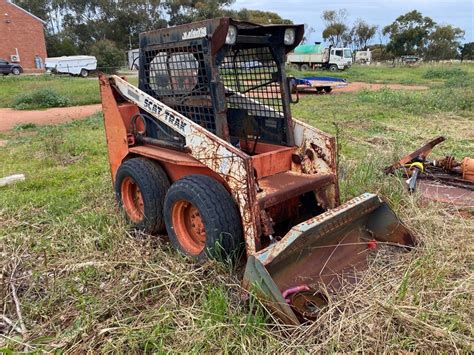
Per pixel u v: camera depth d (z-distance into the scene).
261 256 2.58
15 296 2.98
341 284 2.96
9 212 4.49
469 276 2.97
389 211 3.38
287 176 3.46
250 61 3.70
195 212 3.33
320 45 32.78
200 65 3.25
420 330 2.42
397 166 5.10
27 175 5.95
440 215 4.07
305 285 2.90
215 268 3.05
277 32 3.37
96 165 6.47
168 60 3.55
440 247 3.38
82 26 55.03
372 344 2.36
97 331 2.56
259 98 3.75
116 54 40.41
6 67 33.34
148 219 3.72
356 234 3.36
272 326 2.54
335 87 18.62
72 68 33.94
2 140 9.21
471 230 3.70
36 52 41.28
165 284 2.96
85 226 4.01
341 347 2.34
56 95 17.16
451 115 10.63
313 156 3.53
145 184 3.66
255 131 3.88
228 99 3.96
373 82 24.81
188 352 2.36
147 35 3.67
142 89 3.92
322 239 3.01
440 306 2.66
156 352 2.39
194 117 3.51
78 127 10.46
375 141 7.63
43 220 4.24
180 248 3.40
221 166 3.05
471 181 4.84
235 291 2.94
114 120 4.09
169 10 57.12
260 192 3.07
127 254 3.49
